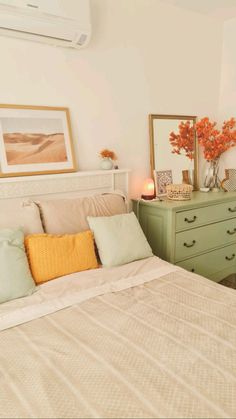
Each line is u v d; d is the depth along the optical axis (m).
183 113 2.74
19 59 1.83
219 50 2.87
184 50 2.61
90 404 0.81
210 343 1.05
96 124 2.23
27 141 1.91
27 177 1.86
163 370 0.93
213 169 2.88
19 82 1.86
